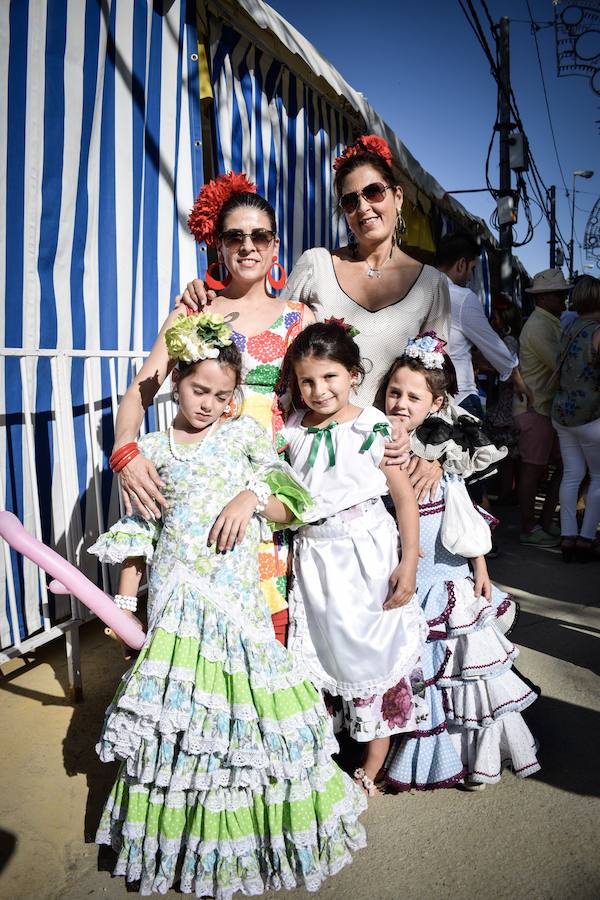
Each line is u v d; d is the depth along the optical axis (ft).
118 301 11.64
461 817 7.88
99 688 10.34
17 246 9.91
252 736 6.55
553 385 17.84
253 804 6.80
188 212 13.03
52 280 10.46
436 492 8.63
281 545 8.02
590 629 13.05
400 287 9.34
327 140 19.20
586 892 6.73
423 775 8.26
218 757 6.54
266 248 8.29
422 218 27.68
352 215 9.16
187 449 7.19
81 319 10.98
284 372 8.32
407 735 8.27
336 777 7.11
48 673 10.79
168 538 7.00
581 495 21.06
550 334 18.62
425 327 9.52
